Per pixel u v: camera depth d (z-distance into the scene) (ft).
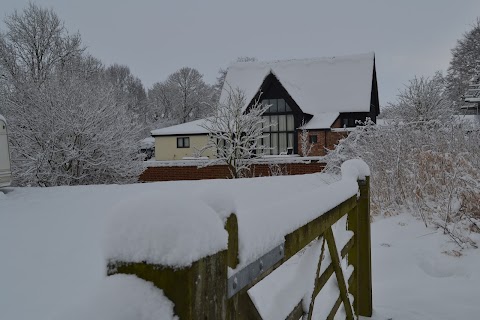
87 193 27.09
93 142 44.16
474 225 15.60
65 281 10.11
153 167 56.95
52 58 84.02
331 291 7.04
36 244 13.69
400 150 22.57
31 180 42.29
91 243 13.57
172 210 2.17
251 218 3.47
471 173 17.72
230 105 55.83
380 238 16.87
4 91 48.11
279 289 4.67
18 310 8.41
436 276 12.97
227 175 54.75
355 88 86.58
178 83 197.98
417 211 18.72
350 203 8.12
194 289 2.11
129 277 2.12
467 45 137.28
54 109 42.86
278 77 79.97
